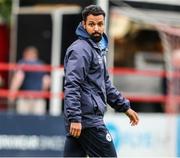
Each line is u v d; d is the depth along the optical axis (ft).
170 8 97.96
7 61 121.19
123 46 97.55
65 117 47.62
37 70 94.27
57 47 99.14
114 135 87.35
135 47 98.37
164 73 96.43
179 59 98.99
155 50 99.30
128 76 98.53
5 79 114.32
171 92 97.86
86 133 48.29
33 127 85.51
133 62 98.53
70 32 97.25
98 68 48.55
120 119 87.61
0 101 111.04
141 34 98.12
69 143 49.11
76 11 96.48
